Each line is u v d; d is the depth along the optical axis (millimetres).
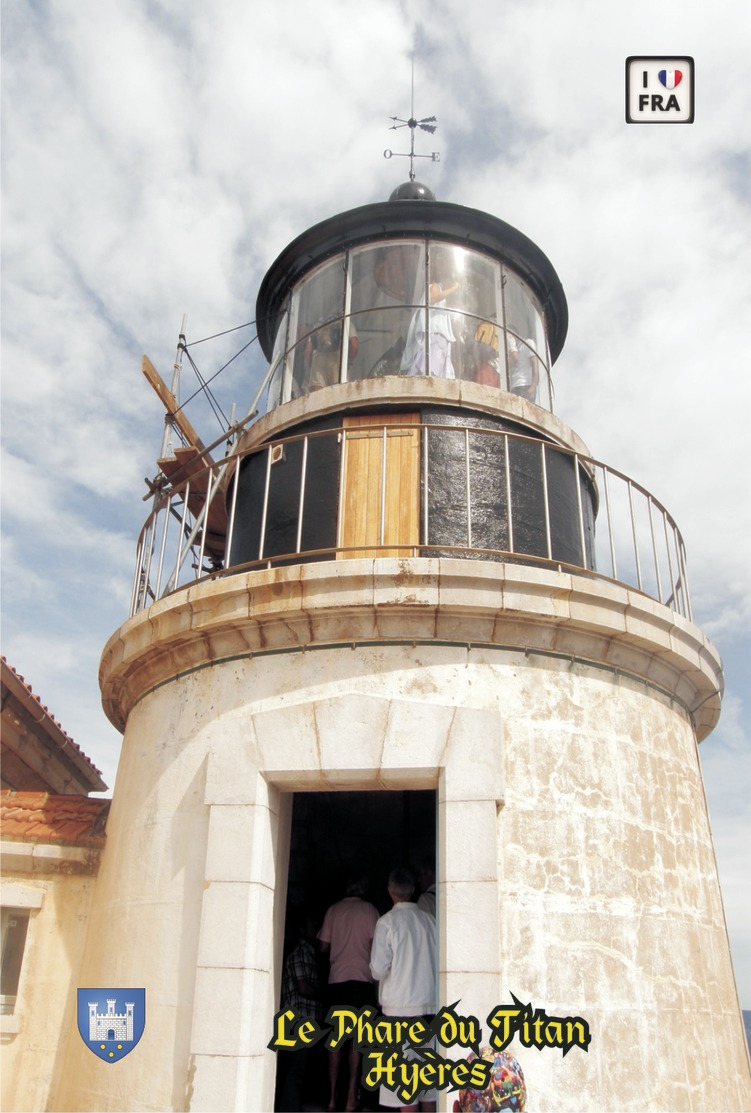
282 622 6590
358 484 7969
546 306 10281
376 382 8312
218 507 11094
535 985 5555
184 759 6668
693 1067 5934
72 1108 6324
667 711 7152
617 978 5797
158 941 6148
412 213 9312
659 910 6223
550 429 8648
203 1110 5379
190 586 7168
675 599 7750
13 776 11578
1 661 10016
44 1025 7000
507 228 9406
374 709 6148
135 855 6680
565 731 6332
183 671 7113
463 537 7645
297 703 6379
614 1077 5520
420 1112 5984
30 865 7500
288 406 8680
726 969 6789
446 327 9102
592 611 6531
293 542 7961
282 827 6527
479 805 5824
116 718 8695
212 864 6004
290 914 8469
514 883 5789
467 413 8297
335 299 9523
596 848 6094
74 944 7262
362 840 9250
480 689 6285
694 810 7043
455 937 5531
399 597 6297
